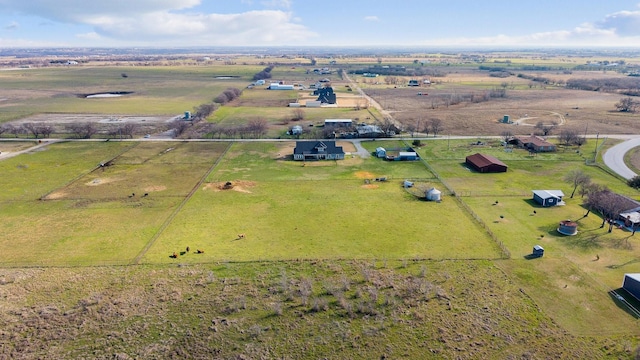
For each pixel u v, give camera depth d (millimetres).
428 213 56375
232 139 100562
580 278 40969
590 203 56531
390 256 45719
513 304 37375
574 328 34281
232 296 39094
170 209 58188
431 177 71375
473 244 47969
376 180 70000
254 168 77438
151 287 40344
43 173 74125
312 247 47688
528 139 92312
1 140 97500
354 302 38219
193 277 41969
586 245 47250
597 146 90375
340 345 33000
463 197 62031
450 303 37719
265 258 45406
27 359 31516
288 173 74312
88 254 46219
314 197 62500
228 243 48625
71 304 37906
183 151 89438
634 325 34500
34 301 38250
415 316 36156
